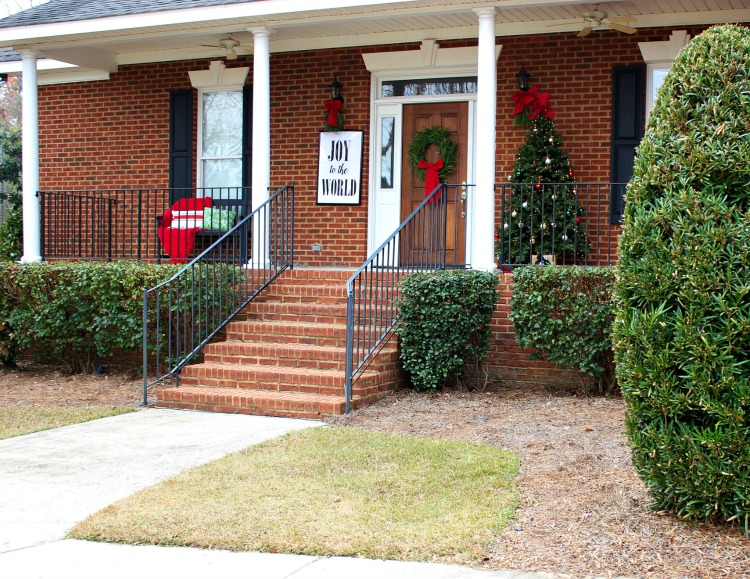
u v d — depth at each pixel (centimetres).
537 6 944
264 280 1014
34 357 1177
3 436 742
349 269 1074
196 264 1019
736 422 450
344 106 1188
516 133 1095
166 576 432
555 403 823
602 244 1059
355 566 441
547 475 589
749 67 474
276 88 1222
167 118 1291
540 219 986
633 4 976
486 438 694
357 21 1048
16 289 1077
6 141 1997
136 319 999
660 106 499
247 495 554
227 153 1275
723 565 429
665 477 481
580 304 833
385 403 834
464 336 870
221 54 1235
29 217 1177
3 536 494
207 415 823
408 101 1164
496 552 455
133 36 1105
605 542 463
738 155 463
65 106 1360
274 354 902
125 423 791
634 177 505
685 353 462
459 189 1144
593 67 1059
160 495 557
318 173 1202
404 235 1164
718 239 454
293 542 471
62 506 547
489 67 933
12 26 1114
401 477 587
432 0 937
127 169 1319
